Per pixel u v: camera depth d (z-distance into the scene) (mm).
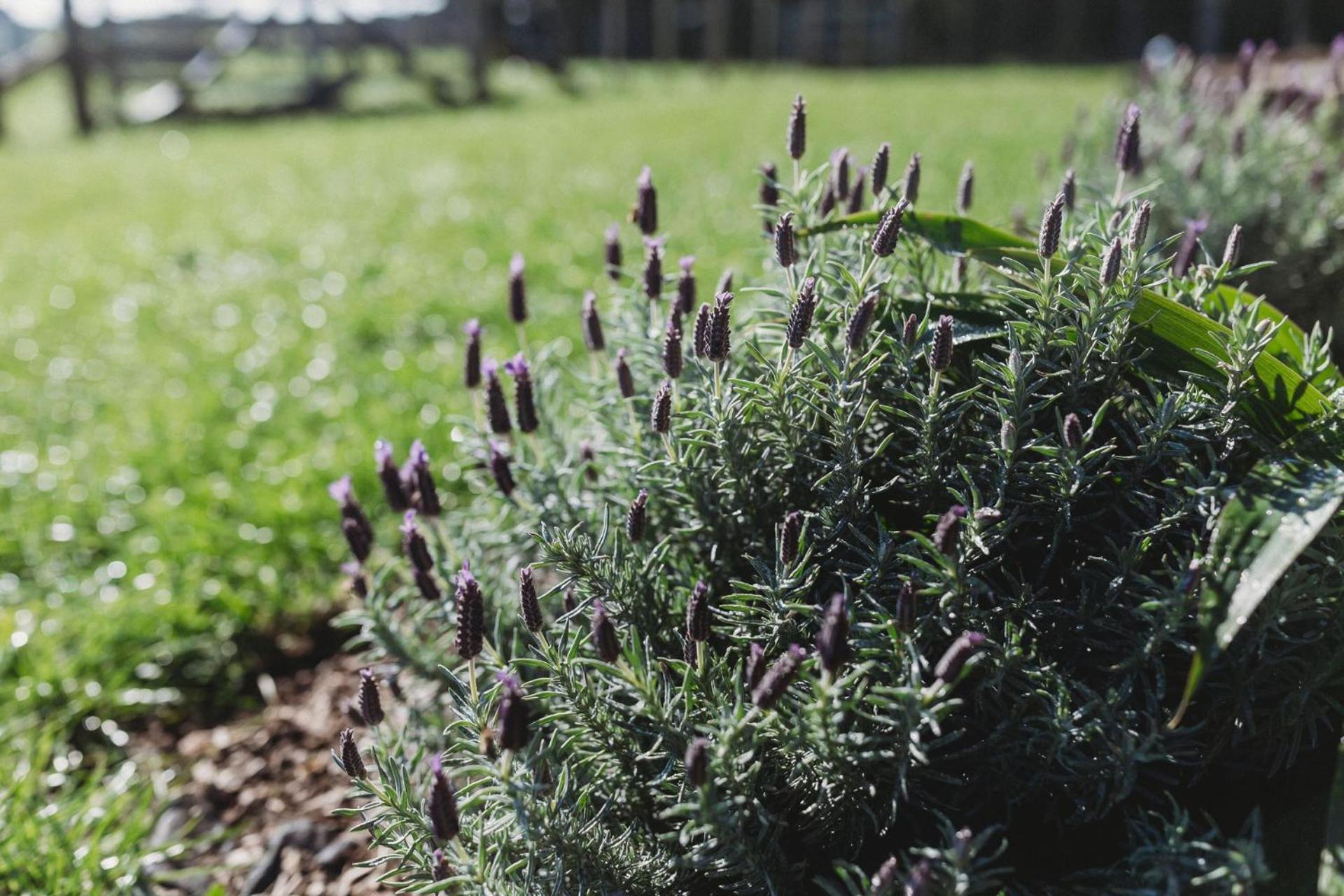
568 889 1572
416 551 1765
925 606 1546
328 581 3266
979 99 14383
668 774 1581
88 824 2273
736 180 8734
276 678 2998
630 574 1744
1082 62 23859
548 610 2119
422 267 6656
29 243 8328
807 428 1696
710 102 15719
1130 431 1679
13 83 16406
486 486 2227
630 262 5961
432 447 3861
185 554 3348
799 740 1424
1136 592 1567
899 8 24844
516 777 1530
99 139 16203
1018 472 1587
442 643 2238
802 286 1564
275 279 6766
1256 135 3416
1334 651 1545
